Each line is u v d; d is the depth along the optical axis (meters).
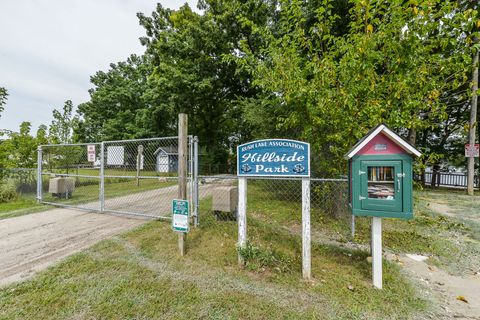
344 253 3.31
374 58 3.34
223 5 11.75
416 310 2.10
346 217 4.71
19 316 2.00
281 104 4.97
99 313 2.03
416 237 3.99
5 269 2.84
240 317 1.98
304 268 2.57
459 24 3.04
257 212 5.60
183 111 15.20
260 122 6.61
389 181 2.37
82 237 3.91
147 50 17.14
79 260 3.00
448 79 4.02
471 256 3.32
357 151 2.45
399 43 3.17
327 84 3.60
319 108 3.67
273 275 2.63
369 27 3.17
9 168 8.30
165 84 13.84
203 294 2.29
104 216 5.24
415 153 2.22
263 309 2.07
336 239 3.94
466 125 4.49
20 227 4.48
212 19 12.53
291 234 4.09
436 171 13.39
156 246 3.43
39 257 3.17
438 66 3.39
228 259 3.01
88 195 8.02
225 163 21.41
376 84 3.54
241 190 2.90
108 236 3.92
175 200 3.14
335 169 4.01
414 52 3.20
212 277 2.59
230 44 12.00
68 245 3.58
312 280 2.55
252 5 10.66
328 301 2.19
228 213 4.72
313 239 3.93
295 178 2.76
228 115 18.33
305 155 2.59
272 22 11.10
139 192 8.25
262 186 7.25
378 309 2.09
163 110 19.88
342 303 2.16
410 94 3.45
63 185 7.23
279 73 4.02
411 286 2.49
